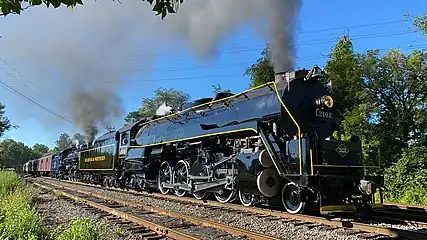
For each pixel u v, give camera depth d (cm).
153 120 1753
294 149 878
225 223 813
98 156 2439
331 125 1005
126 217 881
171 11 329
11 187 1611
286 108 938
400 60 1919
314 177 834
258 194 975
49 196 1544
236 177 1073
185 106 1434
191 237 615
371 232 675
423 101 1842
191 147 1331
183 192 1380
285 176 893
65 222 864
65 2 330
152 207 1045
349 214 874
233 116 1120
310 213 913
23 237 622
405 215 898
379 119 1895
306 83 991
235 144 1093
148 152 1661
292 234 683
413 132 1848
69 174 3456
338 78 1908
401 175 1432
